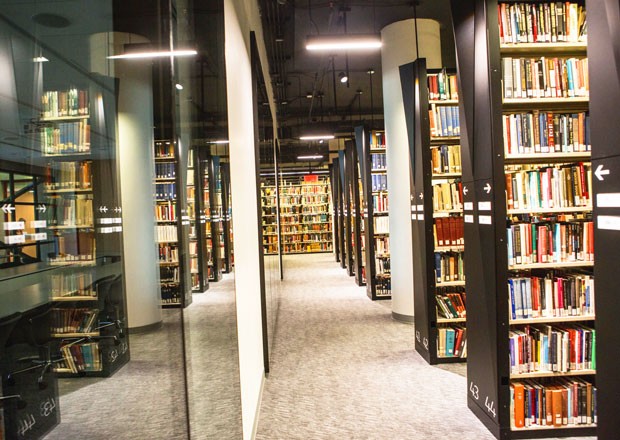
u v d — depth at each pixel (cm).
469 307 316
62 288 323
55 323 323
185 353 246
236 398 242
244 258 286
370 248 760
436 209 437
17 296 255
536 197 296
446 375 395
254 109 419
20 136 280
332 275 1107
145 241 411
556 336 283
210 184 258
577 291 290
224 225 260
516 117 298
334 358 452
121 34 349
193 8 241
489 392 286
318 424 304
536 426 277
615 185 151
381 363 432
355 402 340
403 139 604
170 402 295
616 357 154
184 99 246
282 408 333
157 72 243
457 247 432
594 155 163
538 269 321
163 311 406
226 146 248
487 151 279
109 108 402
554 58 303
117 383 329
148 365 357
